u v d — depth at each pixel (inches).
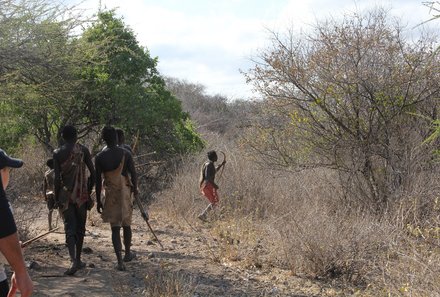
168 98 684.1
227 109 1541.6
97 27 623.2
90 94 596.4
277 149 473.7
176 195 545.3
